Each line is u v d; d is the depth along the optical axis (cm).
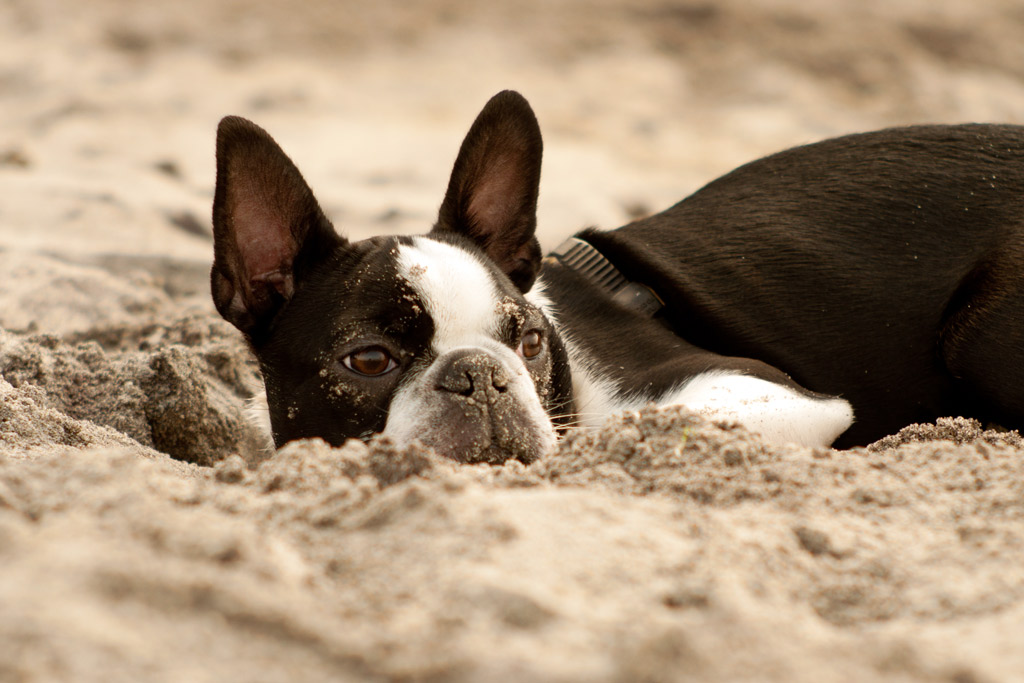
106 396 735
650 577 320
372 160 2183
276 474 416
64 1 3356
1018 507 398
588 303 747
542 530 341
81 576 268
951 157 760
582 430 492
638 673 250
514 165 684
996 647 297
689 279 754
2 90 2650
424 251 629
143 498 337
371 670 261
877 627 325
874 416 736
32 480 374
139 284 1113
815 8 3569
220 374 831
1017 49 3388
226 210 629
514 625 282
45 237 1284
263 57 3127
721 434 457
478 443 543
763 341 737
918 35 3409
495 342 599
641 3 3600
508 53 3253
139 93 2673
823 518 390
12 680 232
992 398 698
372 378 591
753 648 268
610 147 2422
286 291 642
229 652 256
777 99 2922
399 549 334
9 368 713
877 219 749
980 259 707
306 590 302
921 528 386
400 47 3294
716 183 845
